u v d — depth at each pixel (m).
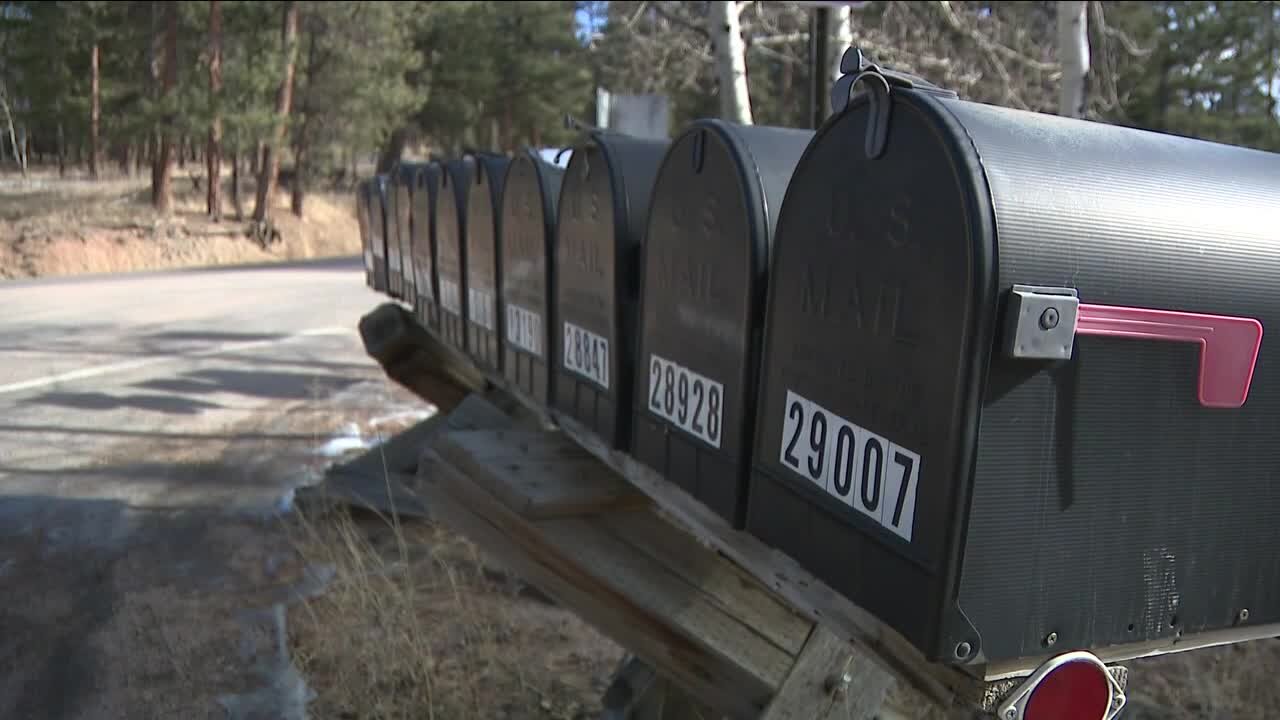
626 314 2.24
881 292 1.35
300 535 4.46
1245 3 23.77
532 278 2.80
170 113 21.27
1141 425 1.32
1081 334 1.25
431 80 33.72
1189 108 26.44
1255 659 3.59
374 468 4.93
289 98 24.36
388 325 4.96
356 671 3.24
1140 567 1.36
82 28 22.16
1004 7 10.79
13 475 5.18
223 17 23.39
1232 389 1.38
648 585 2.22
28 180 25.06
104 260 19.19
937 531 1.25
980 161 1.22
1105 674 1.35
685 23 8.32
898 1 9.05
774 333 1.62
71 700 3.01
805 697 2.09
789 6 10.46
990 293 1.18
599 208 2.31
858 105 1.40
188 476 5.30
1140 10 20.80
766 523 1.67
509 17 35.31
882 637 1.46
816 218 1.49
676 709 2.52
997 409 1.22
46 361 8.34
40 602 3.66
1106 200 1.29
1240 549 1.43
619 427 2.26
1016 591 1.28
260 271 18.75
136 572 4.00
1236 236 1.38
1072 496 1.29
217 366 8.52
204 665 3.25
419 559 4.28
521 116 37.50
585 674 3.39
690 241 1.92
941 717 2.45
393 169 5.24
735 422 1.77
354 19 26.12
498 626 3.67
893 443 1.33
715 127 1.82
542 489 2.31
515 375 3.03
